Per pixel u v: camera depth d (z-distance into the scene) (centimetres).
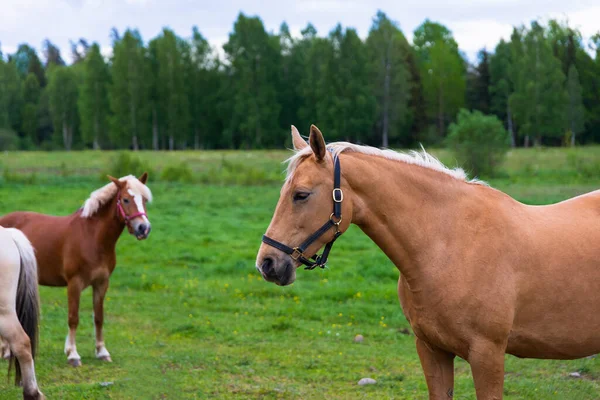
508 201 394
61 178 2877
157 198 2248
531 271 368
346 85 5638
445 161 3011
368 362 677
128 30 6212
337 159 373
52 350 745
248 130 5997
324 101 5656
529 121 5128
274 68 6212
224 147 6662
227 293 1048
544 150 4256
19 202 2042
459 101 6138
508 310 360
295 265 366
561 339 377
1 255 526
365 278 1130
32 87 7606
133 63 6122
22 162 3847
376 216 375
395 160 386
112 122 6134
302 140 399
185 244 1483
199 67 6544
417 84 6047
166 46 6231
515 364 667
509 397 561
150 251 1404
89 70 6456
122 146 6394
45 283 783
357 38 5688
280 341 772
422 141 5956
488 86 6091
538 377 622
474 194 386
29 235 783
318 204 365
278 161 3934
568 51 5238
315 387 595
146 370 650
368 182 372
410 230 371
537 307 370
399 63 5831
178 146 6638
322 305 959
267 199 2270
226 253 1379
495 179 2780
